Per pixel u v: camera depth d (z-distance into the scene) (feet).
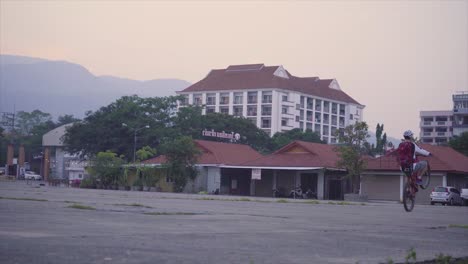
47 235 27.14
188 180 200.23
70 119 473.26
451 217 60.49
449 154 183.32
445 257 24.45
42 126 433.07
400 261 23.25
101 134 258.37
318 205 92.38
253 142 295.28
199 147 211.61
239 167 195.21
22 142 409.69
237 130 289.12
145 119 257.34
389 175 173.99
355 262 22.62
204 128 274.77
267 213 55.11
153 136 254.68
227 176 209.46
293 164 187.01
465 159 187.93
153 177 199.31
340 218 51.26
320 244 28.19
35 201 63.98
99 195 104.01
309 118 422.41
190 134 267.80
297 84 416.05
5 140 411.95
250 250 24.79
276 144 305.73
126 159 257.55
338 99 444.14
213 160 204.23
